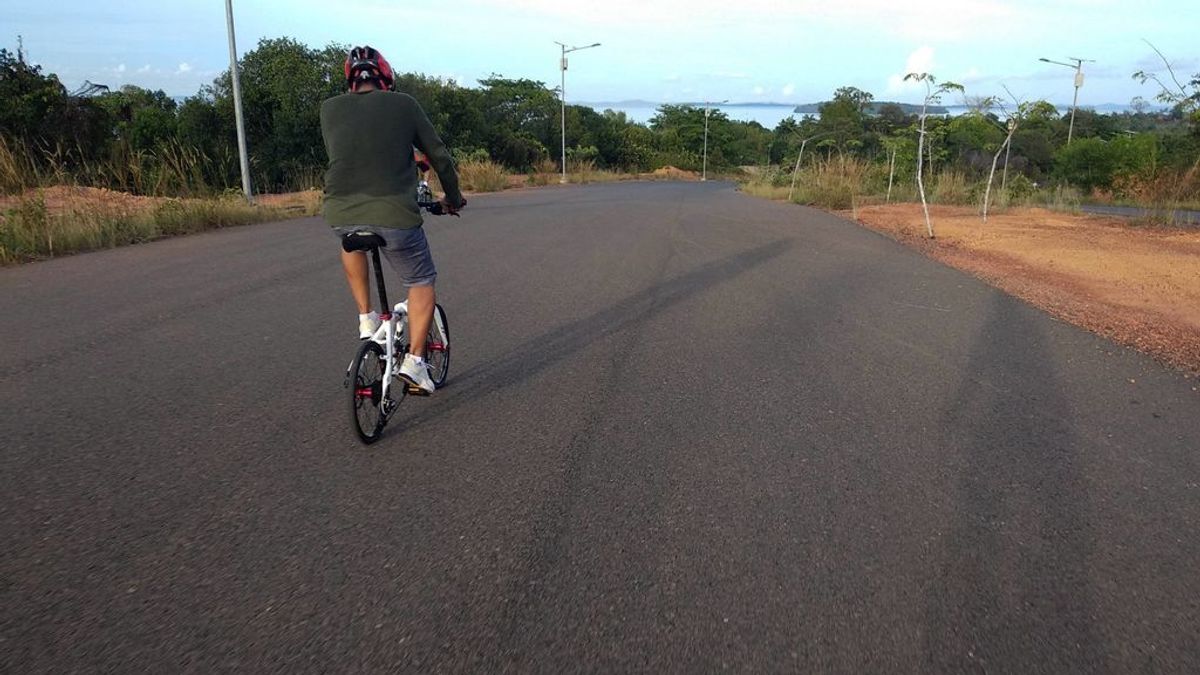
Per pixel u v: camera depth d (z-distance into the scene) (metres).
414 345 4.25
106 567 2.84
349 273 4.16
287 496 3.43
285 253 9.97
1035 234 13.98
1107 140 34.19
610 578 2.84
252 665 2.34
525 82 60.38
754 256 10.66
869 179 25.00
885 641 2.52
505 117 51.94
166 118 28.94
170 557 2.92
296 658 2.38
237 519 3.21
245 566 2.87
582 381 5.09
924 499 3.51
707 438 4.17
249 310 6.79
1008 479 3.74
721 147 84.75
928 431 4.33
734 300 7.70
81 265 8.94
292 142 28.64
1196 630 2.62
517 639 2.49
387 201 3.92
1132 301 7.96
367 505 3.36
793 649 2.47
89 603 2.63
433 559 2.95
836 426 4.38
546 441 4.10
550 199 23.78
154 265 8.98
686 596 2.74
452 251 10.65
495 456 3.89
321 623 2.55
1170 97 14.08
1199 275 9.50
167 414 4.34
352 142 3.89
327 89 29.41
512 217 16.05
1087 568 2.98
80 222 10.47
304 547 3.01
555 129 56.56
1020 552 3.08
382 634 2.50
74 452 3.81
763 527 3.23
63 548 2.96
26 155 13.22
